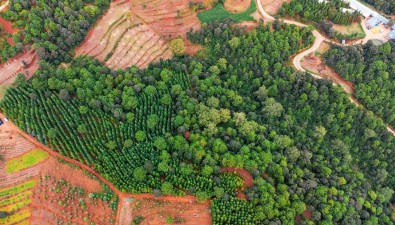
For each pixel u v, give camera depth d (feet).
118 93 387.34
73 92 384.47
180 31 469.16
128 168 347.36
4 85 390.21
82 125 355.77
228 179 349.20
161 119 379.55
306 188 365.81
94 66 400.06
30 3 424.87
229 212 332.60
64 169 351.05
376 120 451.94
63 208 333.21
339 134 446.60
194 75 422.00
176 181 343.05
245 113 417.08
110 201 340.18
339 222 364.79
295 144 404.98
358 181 404.57
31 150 357.82
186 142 365.20
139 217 333.21
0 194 336.29
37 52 392.27
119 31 451.12
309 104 449.06
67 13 421.18
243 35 453.99
